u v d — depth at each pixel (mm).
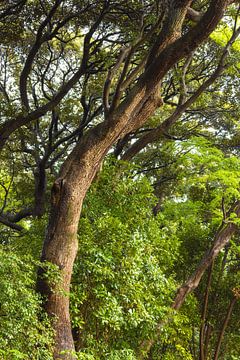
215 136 17672
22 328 6375
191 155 10906
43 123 17938
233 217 11000
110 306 8281
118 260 8781
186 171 11508
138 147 11562
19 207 18953
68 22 14617
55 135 16453
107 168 9930
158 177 17688
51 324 7621
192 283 11070
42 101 17312
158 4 9992
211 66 15750
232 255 13750
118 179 9930
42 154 17141
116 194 9648
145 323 9281
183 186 14469
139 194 9805
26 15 13633
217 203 11258
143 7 12070
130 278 8766
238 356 13180
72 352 7348
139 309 8859
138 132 16047
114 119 8344
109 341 9086
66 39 16641
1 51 17062
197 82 16812
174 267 12688
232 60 11305
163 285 9547
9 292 6078
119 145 14680
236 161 10984
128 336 9414
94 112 16141
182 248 12664
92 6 13375
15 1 13344
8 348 6148
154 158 17453
